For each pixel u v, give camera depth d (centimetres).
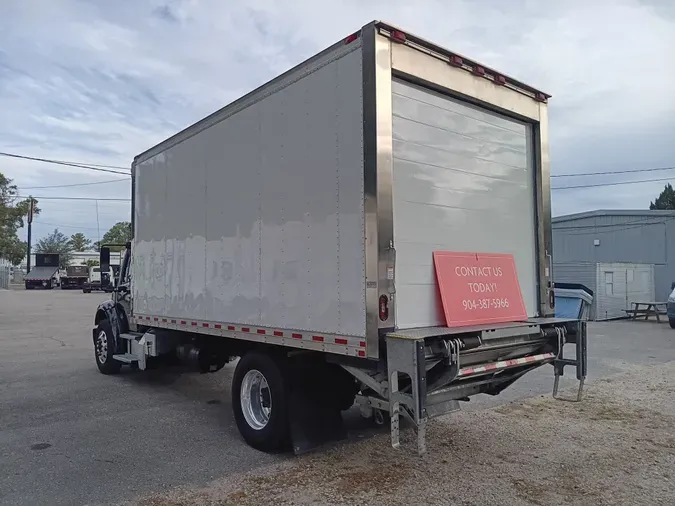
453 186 504
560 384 852
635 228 2917
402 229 454
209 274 634
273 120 529
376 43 425
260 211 545
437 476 469
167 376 940
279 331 514
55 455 532
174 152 723
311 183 479
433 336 410
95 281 4669
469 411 683
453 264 492
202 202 652
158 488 449
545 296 589
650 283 2397
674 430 607
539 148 596
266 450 536
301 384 524
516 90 566
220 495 433
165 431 613
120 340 924
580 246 3117
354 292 432
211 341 706
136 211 853
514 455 523
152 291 788
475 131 531
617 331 1691
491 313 512
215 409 714
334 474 475
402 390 414
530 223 591
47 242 10894
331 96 460
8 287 5547
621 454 528
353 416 659
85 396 789
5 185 3638
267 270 533
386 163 423
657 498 427
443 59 480
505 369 479
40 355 1189
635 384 854
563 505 412
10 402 752
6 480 468
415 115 471
